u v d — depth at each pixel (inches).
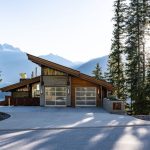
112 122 896.3
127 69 1991.9
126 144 567.5
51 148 532.4
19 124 857.5
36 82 1643.7
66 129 772.6
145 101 1815.9
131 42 2001.7
